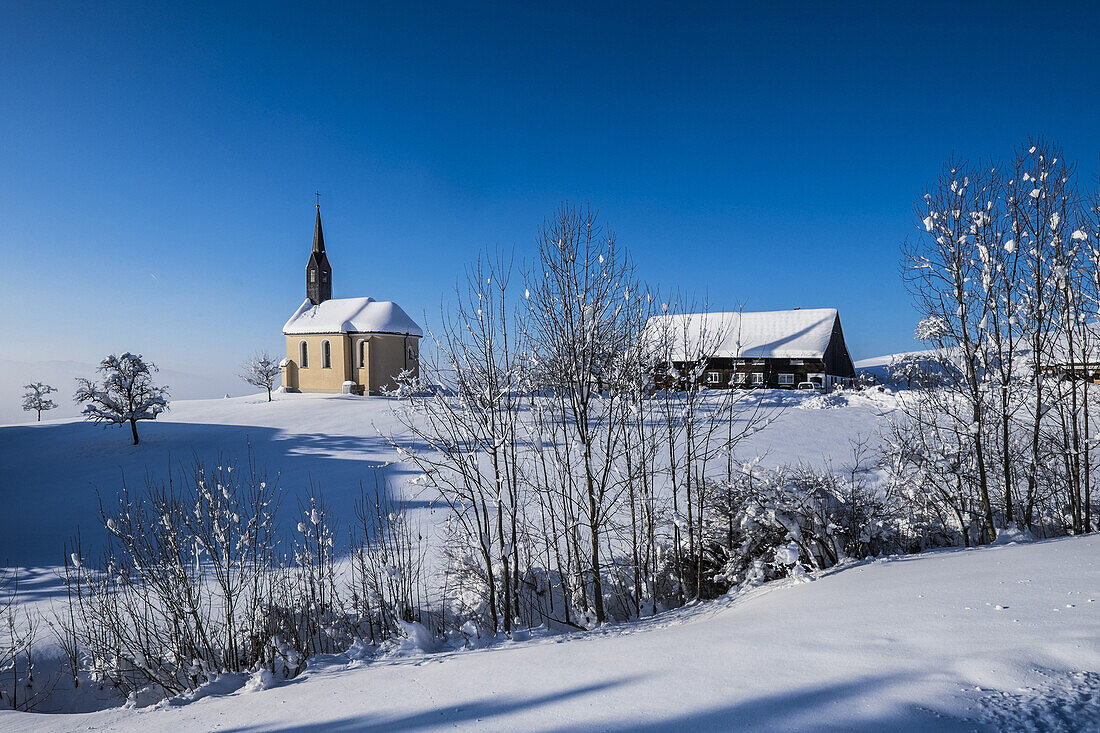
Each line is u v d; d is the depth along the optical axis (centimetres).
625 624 816
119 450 3281
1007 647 334
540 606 1013
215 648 898
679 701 322
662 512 1102
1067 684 277
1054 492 1058
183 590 905
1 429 4219
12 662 988
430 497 1838
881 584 579
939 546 984
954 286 1004
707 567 1021
